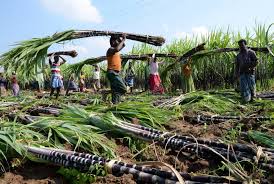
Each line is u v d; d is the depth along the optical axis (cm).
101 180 337
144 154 418
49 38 658
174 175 326
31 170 364
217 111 694
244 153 392
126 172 342
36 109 646
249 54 820
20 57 632
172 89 1492
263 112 633
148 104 549
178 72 1479
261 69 1263
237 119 583
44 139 414
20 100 920
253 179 326
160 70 1598
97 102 770
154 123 526
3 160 372
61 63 1177
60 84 1155
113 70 713
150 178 328
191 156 414
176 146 425
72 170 354
